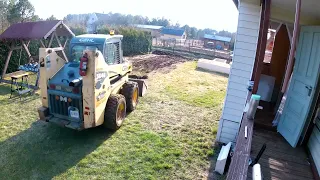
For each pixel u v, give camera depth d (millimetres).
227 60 20125
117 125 5336
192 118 6574
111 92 5449
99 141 4980
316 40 3473
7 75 9344
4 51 9617
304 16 3545
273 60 6012
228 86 4910
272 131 4371
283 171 3246
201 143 5168
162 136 5387
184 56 20938
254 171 2020
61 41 11281
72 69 4973
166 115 6656
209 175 4141
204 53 24312
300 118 3652
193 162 4477
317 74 3348
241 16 4520
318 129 3422
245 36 4586
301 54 3910
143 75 11320
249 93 3926
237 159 2461
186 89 9648
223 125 5129
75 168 4074
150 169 4176
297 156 3607
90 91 4434
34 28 8758
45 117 4898
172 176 4043
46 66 4746
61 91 4711
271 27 6871
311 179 3125
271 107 5512
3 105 6539
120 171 4066
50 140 4918
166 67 14477
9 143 4707
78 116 4707
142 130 5602
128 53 19484
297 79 3928
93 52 4301
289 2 2986
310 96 3447
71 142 4883
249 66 4703
